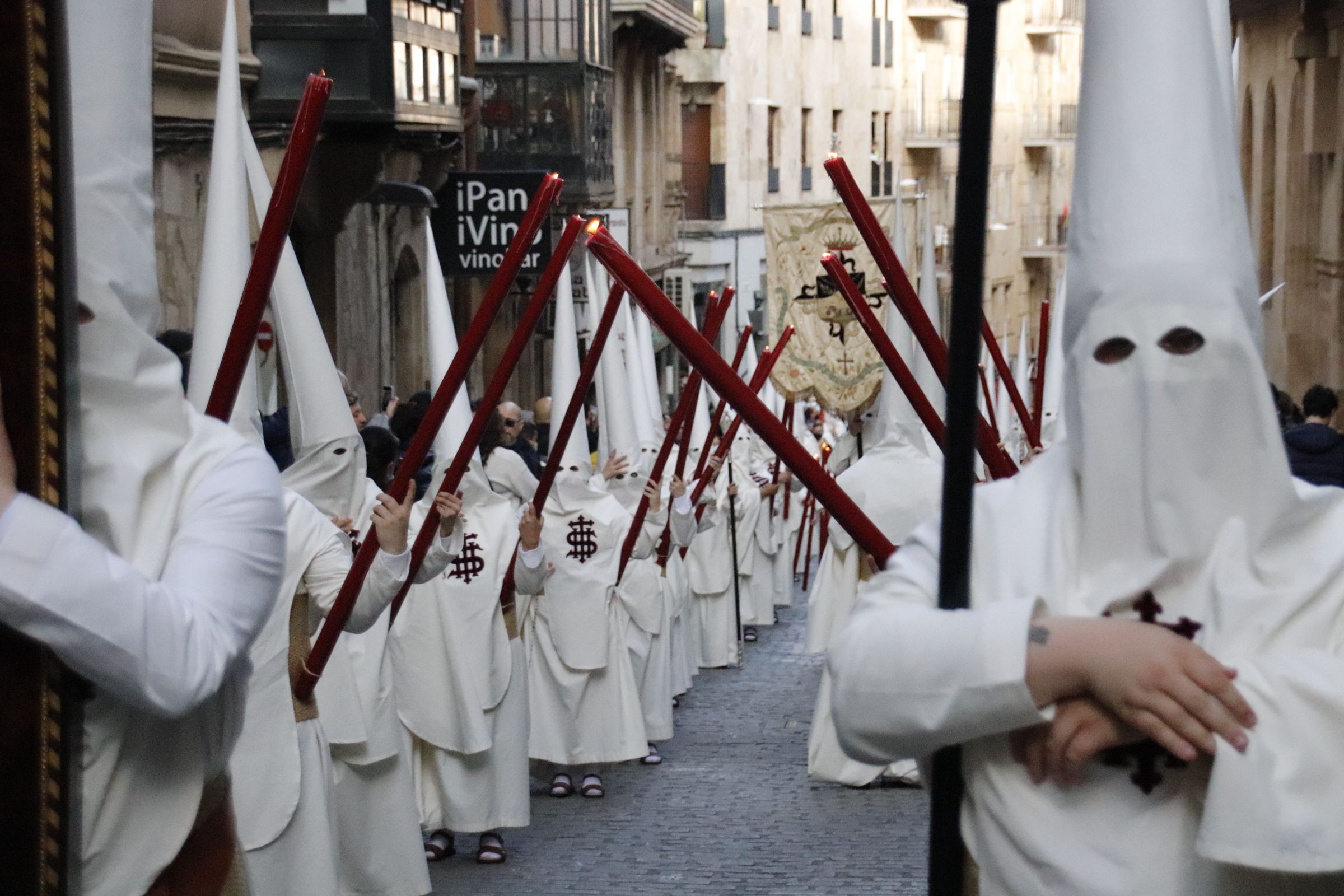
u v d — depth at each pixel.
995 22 2.77
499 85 28.69
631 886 8.85
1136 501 2.81
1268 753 2.62
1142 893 2.75
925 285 11.06
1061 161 62.09
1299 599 2.74
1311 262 24.50
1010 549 2.91
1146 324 2.77
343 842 7.72
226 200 5.60
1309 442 8.81
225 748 3.29
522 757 9.38
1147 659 2.64
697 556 15.95
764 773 11.63
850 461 16.02
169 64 14.23
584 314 28.05
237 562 3.05
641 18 36.22
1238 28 27.69
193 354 5.60
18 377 2.86
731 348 47.19
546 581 11.09
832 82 52.41
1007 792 2.83
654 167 40.44
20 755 2.93
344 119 16.70
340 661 7.46
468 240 23.23
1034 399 11.53
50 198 2.85
